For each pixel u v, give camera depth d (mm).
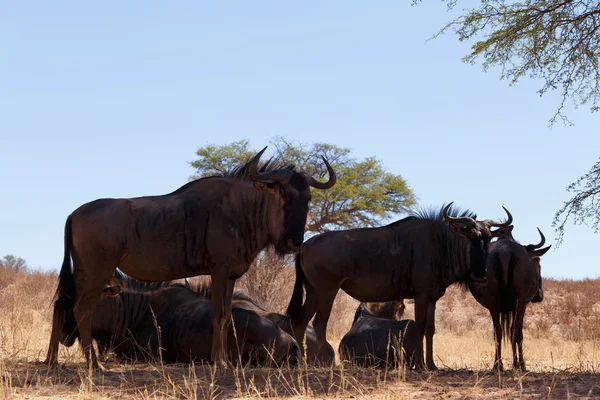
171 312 14062
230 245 12477
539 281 16391
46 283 32812
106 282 12156
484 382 11188
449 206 13547
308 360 14133
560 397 9711
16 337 15867
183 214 12391
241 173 12914
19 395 9586
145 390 9797
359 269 14133
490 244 14484
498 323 14039
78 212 12109
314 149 41969
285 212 12602
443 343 23062
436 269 13859
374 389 10344
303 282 14836
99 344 14047
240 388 10164
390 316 17125
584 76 16031
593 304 35812
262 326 13250
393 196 44500
